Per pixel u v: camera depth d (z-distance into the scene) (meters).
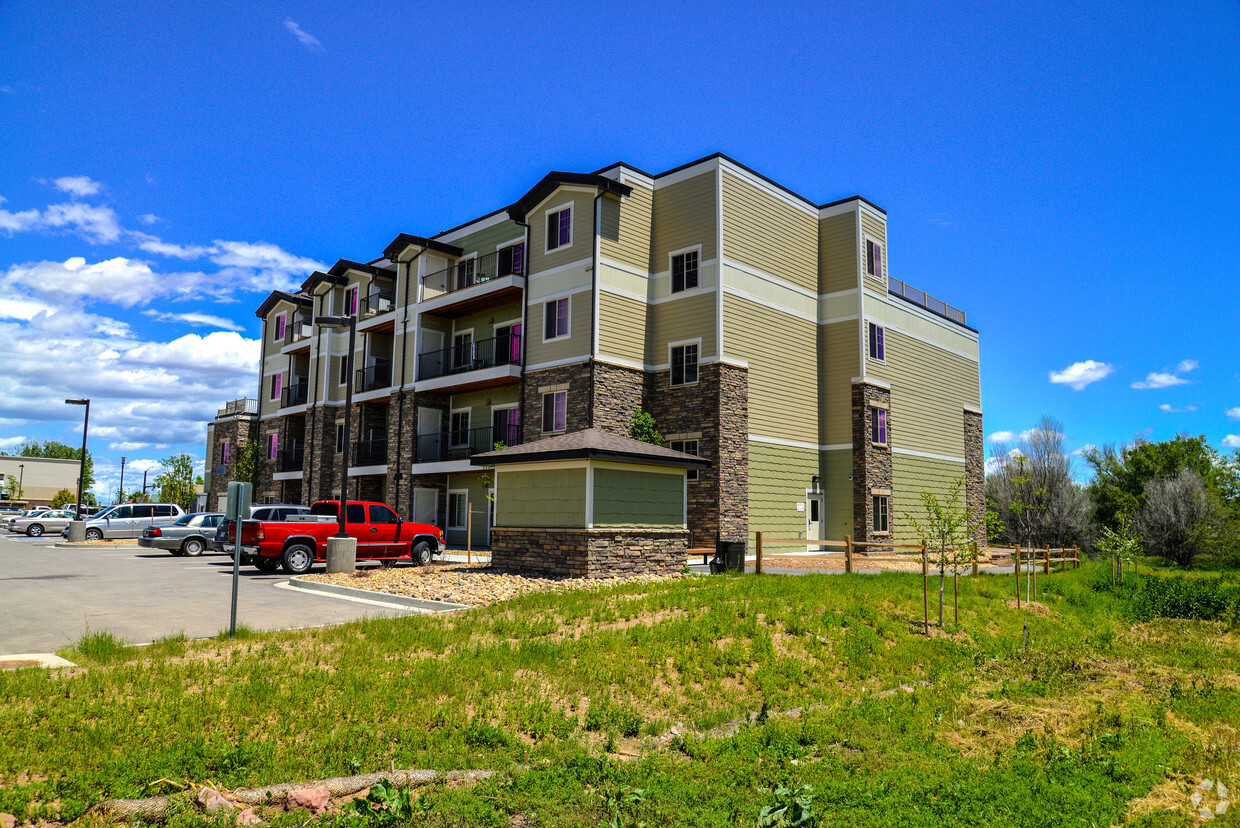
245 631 11.16
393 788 5.80
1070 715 9.88
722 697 9.97
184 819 5.34
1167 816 6.34
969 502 36.78
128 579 19.38
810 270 31.06
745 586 16.23
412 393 32.81
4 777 5.88
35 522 46.44
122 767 6.08
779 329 29.09
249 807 5.70
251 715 7.52
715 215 27.28
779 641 12.45
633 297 27.94
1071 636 16.81
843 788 6.66
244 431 46.62
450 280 34.41
